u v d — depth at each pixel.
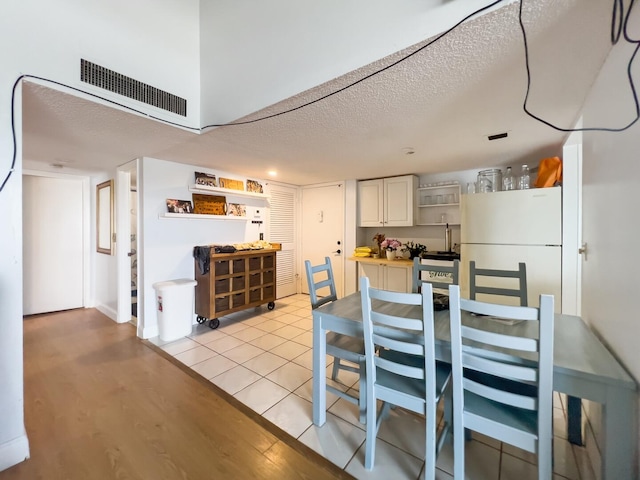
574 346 1.22
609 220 1.23
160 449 1.53
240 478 1.36
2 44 1.36
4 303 1.41
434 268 2.19
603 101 1.31
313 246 5.00
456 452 1.21
